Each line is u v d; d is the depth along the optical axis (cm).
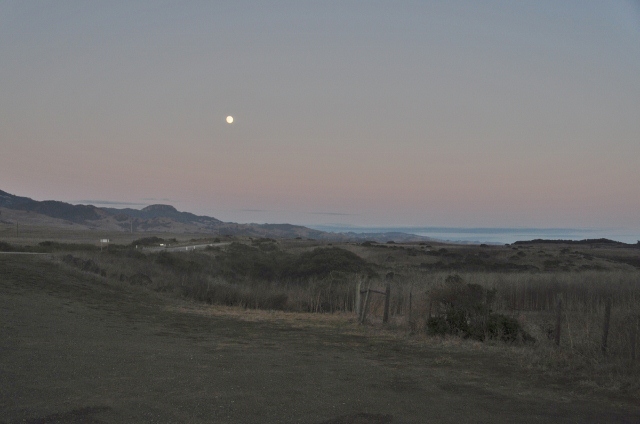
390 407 705
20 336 1091
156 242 8669
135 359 958
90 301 1967
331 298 2639
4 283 2028
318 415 654
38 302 1702
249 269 5253
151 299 2389
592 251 8169
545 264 6119
